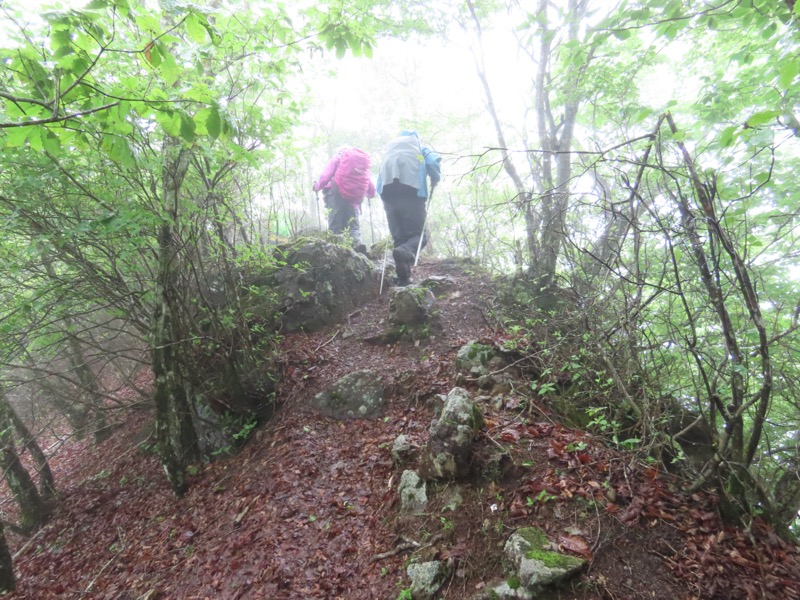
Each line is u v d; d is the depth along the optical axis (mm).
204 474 5273
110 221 3850
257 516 4082
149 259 5570
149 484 5805
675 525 2838
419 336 6039
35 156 3875
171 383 5020
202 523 4426
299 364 6062
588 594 2457
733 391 2811
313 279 7004
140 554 4406
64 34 2160
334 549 3598
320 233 8648
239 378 5504
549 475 3172
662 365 3525
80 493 6430
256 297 6688
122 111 2426
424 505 3535
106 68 3750
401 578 3143
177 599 3584
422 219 7473
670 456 3594
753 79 4781
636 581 2521
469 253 8562
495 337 5273
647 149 2902
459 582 2867
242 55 4344
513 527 2930
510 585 2551
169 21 3684
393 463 4262
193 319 5184
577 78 5629
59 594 4363
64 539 5465
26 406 8031
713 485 3094
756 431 2775
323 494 4164
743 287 2637
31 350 5906
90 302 5652
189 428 5473
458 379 4742
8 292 5168
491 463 3359
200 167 4879
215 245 5453
